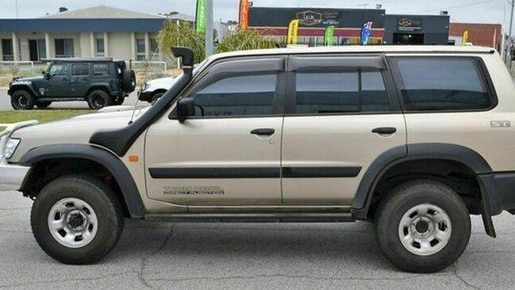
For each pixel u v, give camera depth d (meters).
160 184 4.38
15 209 6.31
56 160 4.52
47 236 4.51
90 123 4.56
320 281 4.26
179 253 4.90
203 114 4.37
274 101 4.34
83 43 42.56
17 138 4.52
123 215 4.68
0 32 42.09
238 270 4.50
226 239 5.30
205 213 4.47
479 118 4.22
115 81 17.92
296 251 4.96
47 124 4.63
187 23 23.23
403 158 4.21
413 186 4.32
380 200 4.49
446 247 4.32
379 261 4.70
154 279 4.30
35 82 17.83
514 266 4.57
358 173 4.28
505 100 4.26
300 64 4.36
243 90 4.37
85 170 4.70
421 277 4.34
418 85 4.30
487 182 4.22
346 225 5.73
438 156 4.19
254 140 4.27
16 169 4.44
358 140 4.23
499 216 5.97
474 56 4.33
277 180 4.31
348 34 47.12
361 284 4.20
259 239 5.30
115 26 41.44
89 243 4.50
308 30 46.53
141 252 4.92
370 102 4.31
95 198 4.44
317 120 4.27
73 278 4.31
